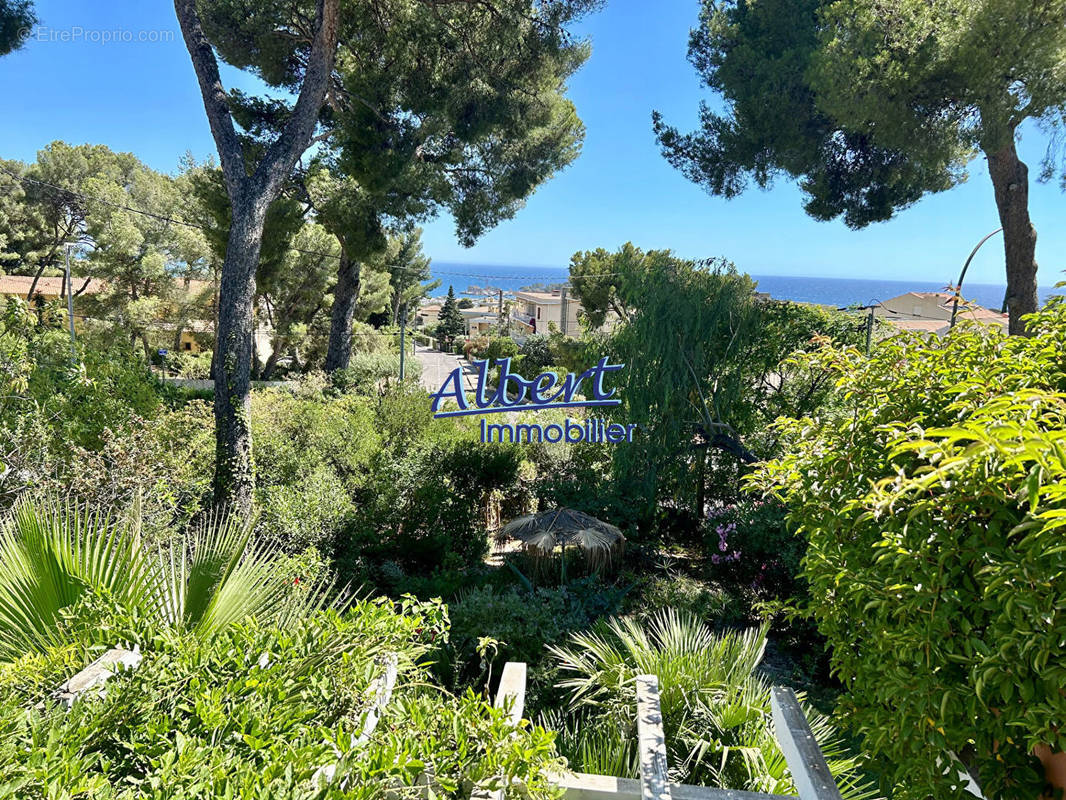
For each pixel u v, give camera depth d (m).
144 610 2.58
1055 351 2.15
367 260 16.41
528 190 15.02
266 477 8.39
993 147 7.64
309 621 2.42
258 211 8.45
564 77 11.62
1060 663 1.37
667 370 8.93
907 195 10.56
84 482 5.54
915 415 2.18
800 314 9.39
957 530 1.67
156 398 8.23
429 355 40.97
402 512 8.19
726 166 10.65
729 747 3.08
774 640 6.71
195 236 22.62
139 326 21.78
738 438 9.31
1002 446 1.35
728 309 9.05
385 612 2.53
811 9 9.50
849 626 2.16
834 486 2.23
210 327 25.33
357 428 9.42
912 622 1.74
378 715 2.15
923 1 7.60
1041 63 6.94
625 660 4.01
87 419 7.02
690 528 9.42
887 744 1.88
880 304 8.87
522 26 10.26
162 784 1.49
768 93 9.24
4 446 5.85
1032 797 1.53
